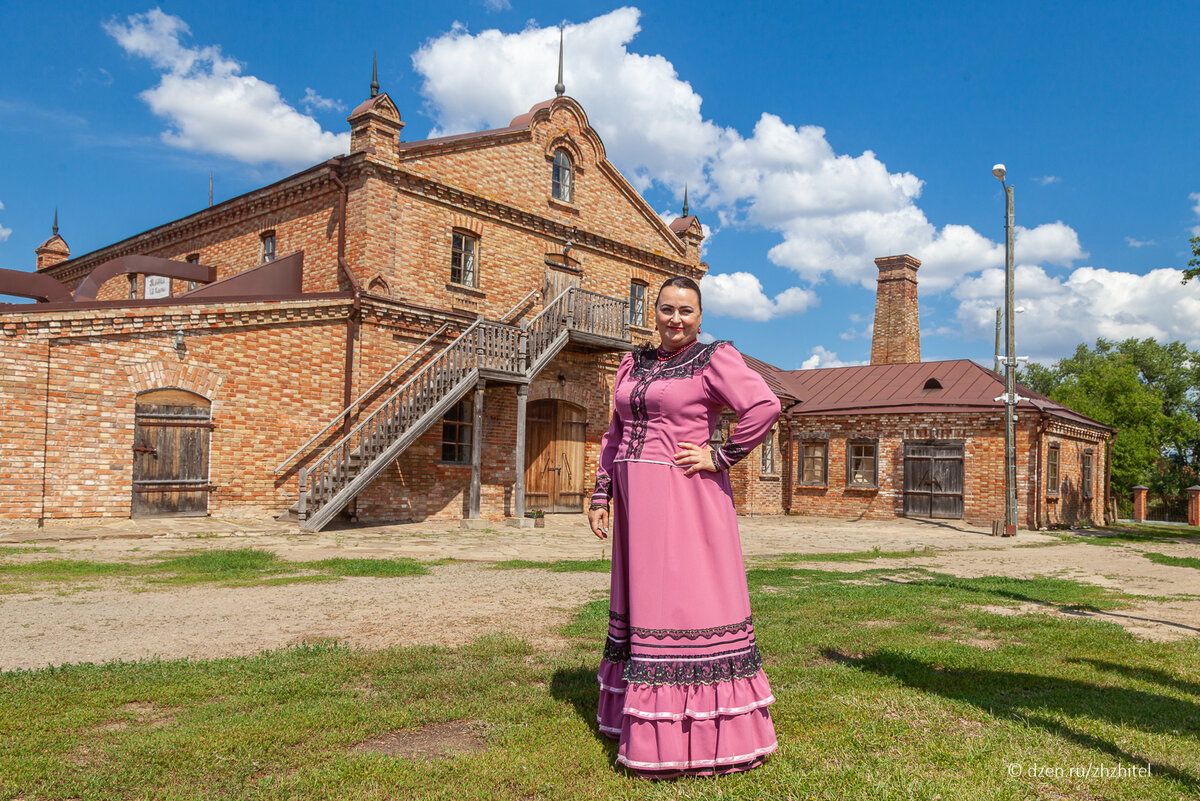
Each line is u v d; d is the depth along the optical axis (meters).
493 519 16.45
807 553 12.36
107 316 11.73
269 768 2.83
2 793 2.56
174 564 8.39
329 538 11.95
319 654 4.44
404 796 2.60
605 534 3.24
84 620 5.46
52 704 3.45
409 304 15.27
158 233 20.70
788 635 5.30
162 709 3.52
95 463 11.64
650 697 2.85
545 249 18.73
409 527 14.41
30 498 11.00
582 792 2.67
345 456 13.41
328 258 15.95
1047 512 21.05
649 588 2.93
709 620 2.91
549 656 4.56
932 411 21.97
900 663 4.52
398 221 15.70
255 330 13.41
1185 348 50.62
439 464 15.98
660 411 3.05
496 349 15.81
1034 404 20.48
